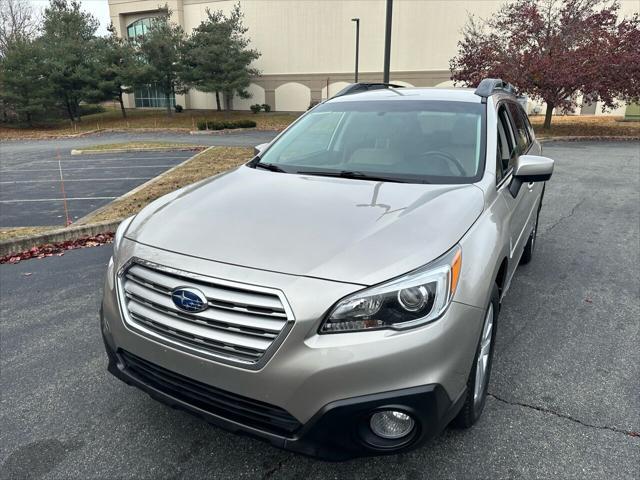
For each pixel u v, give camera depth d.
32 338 3.82
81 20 38.81
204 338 2.04
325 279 1.96
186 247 2.22
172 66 37.69
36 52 35.97
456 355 2.04
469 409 2.42
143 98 48.59
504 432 2.65
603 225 6.89
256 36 42.53
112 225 6.91
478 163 3.08
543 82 22.14
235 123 30.52
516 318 4.00
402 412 1.94
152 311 2.22
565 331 3.78
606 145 18.41
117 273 2.38
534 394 2.99
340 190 2.76
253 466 2.45
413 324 1.95
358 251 2.08
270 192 2.78
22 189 11.13
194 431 2.72
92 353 3.59
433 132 3.39
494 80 4.11
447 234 2.23
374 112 3.73
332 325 1.92
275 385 1.93
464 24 35.47
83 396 3.06
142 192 9.72
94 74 37.47
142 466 2.46
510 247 2.94
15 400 3.02
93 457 2.53
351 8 38.69
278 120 36.06
